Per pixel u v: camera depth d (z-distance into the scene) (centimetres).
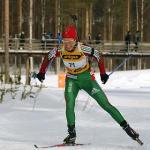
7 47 6525
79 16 13562
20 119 2177
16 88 3212
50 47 8819
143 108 2667
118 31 17400
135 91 3988
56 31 11394
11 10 14112
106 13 13500
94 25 15588
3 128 1908
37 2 13725
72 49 1476
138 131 1822
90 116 2308
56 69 10100
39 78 1528
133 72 7094
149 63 15538
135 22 15300
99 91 1511
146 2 14462
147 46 9206
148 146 1460
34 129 1905
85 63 1497
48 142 1588
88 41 9300
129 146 1467
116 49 9150
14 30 14000
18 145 1488
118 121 1495
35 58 12925
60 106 2661
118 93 3722
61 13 11406
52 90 3331
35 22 14238
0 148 1437
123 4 12988
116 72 7288
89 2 11688
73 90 1526
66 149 1405
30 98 2866
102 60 1479
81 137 1705
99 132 1817
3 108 2523
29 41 9588
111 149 1404
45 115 2298
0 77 4378
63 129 1905
